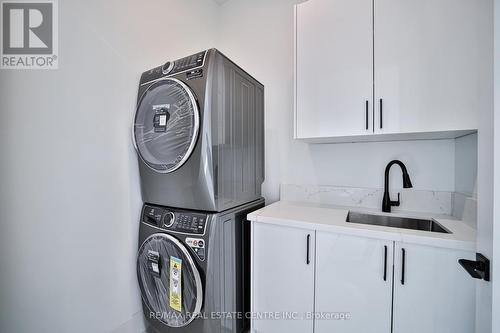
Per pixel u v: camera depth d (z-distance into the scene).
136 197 1.55
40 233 1.12
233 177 1.40
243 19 2.19
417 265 1.06
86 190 1.29
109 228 1.40
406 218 1.47
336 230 1.20
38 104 1.11
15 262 1.06
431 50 1.19
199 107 1.20
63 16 1.19
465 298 0.98
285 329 1.36
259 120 1.71
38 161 1.11
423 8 1.20
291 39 1.98
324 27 1.45
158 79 1.39
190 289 1.23
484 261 0.71
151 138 1.39
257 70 2.12
